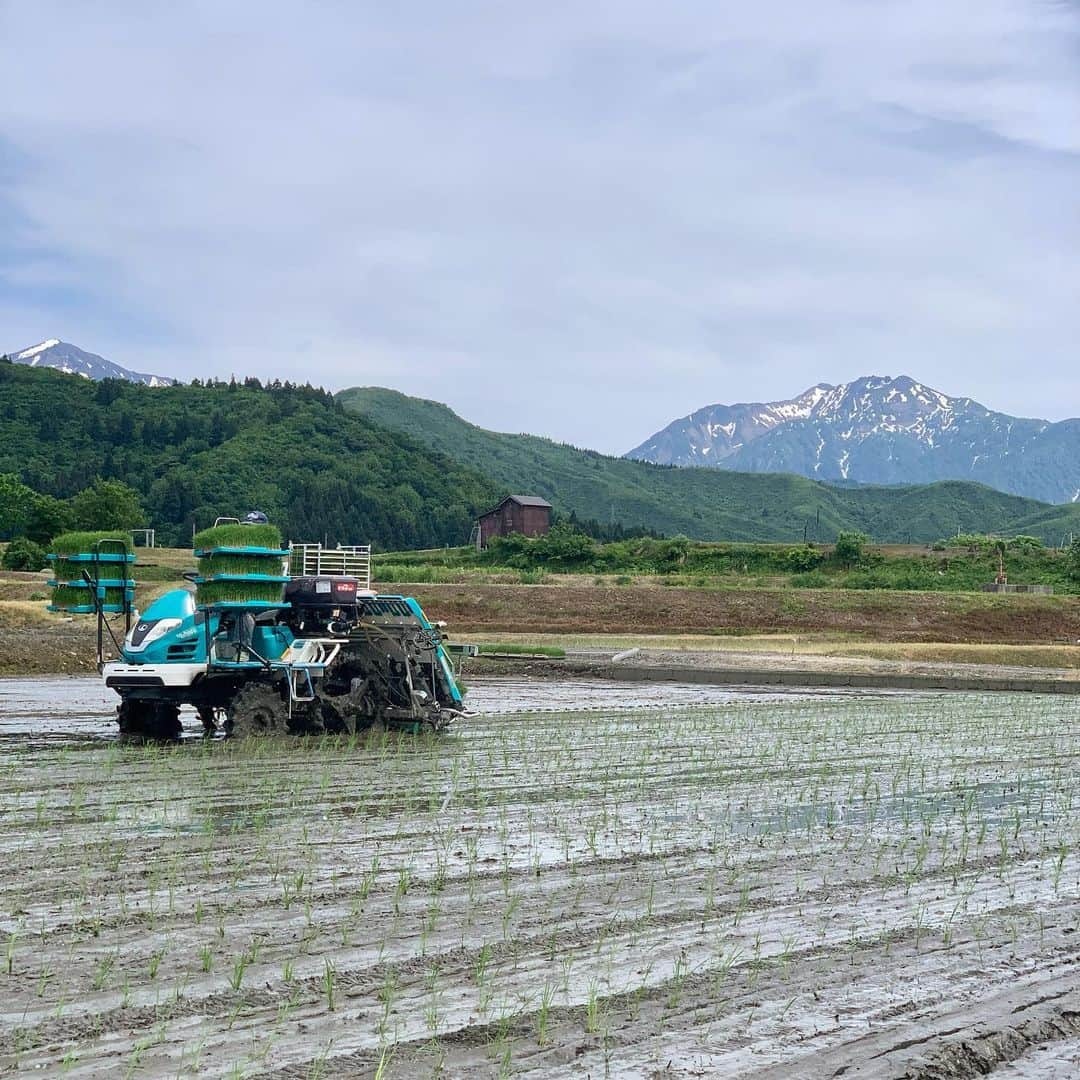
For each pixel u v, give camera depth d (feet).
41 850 32.99
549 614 190.39
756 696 93.61
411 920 26.86
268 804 40.22
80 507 353.31
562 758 53.93
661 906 28.60
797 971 24.03
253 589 53.31
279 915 26.96
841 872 32.60
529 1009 21.58
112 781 44.52
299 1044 19.83
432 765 50.42
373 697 58.80
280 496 565.53
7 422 631.15
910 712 80.02
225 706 56.59
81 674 101.14
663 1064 19.42
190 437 623.77
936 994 22.90
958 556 299.58
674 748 58.59
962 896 30.30
